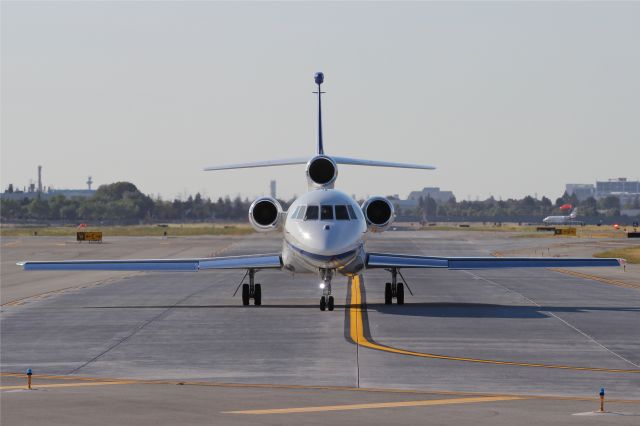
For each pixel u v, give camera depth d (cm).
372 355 6531
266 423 4191
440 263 9575
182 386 5384
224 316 8875
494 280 13475
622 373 5859
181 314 9056
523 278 13862
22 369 6066
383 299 10531
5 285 12812
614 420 4306
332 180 10056
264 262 9456
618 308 9519
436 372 5869
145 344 7106
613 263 9806
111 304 10069
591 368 6031
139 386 5375
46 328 8062
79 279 13925
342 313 9081
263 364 6191
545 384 5478
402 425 4175
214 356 6525
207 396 4969
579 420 4303
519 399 4962
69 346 7031
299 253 8888
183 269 9581
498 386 5403
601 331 7744
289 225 9075
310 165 10056
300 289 11850
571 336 7456
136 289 12031
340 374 5809
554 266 9744
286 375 5781
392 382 5534
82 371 5975
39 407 4575
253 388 5309
